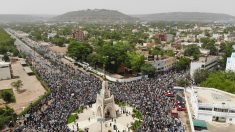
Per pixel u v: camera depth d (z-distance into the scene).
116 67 144.00
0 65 135.25
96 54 155.00
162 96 100.38
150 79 130.62
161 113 84.81
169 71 152.25
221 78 113.69
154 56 160.12
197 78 123.88
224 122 75.56
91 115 87.69
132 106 93.94
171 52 183.38
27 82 129.25
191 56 179.62
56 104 91.88
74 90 106.75
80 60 169.50
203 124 71.81
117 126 80.06
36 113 85.12
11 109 86.25
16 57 196.00
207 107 76.06
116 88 111.00
